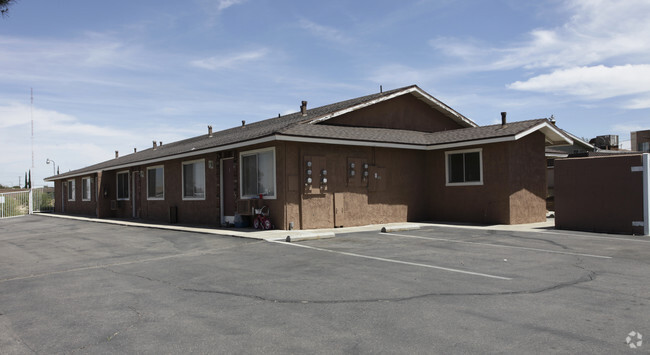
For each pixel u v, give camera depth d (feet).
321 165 48.37
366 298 20.26
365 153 52.70
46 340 15.85
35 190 112.47
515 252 31.91
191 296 21.30
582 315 17.39
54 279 26.23
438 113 68.13
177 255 33.40
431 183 58.34
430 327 16.28
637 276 23.97
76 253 36.42
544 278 23.67
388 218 54.54
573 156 67.97
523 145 51.93
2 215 98.63
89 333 16.47
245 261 29.84
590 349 14.02
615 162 42.04
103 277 26.35
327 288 22.13
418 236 41.29
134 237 46.16
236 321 17.44
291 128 46.29
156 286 23.56
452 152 55.77
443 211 56.90
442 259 29.48
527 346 14.33
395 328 16.25
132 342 15.43
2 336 16.38
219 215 55.42
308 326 16.67
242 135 53.11
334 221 49.39
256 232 43.93
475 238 39.47
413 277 24.23
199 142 68.95
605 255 30.27
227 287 22.82
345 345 14.73
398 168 55.98
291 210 46.21
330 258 30.25
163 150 78.02
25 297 22.04
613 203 42.06
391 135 55.88
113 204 82.38
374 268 26.73
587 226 43.75
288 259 30.17
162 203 68.28
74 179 99.04
